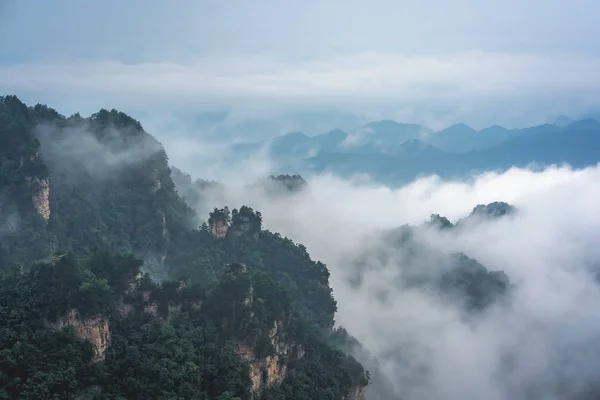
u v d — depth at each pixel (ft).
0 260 303.89
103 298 236.63
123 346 239.91
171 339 248.93
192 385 235.40
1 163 340.18
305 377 295.07
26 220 326.24
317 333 353.51
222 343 261.24
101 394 217.97
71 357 218.18
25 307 229.04
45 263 252.21
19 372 211.00
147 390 224.74
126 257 274.77
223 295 273.33
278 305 291.58
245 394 249.75
